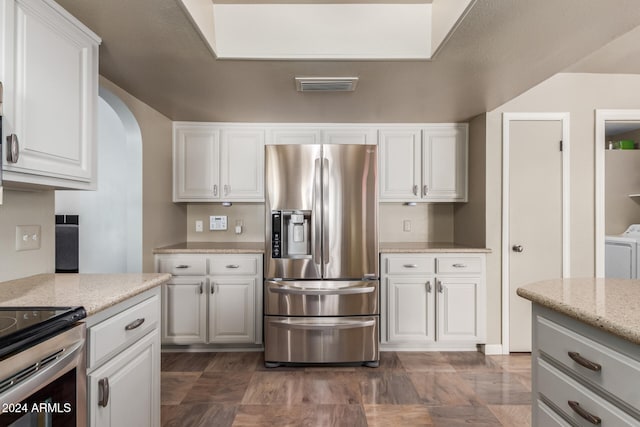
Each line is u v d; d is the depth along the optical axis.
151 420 1.53
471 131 3.27
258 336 2.95
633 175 4.12
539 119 3.00
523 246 3.02
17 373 0.82
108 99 2.35
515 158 3.01
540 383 1.23
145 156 2.72
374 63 1.99
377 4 1.91
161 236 3.02
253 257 2.95
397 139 3.34
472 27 1.60
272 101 2.69
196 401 2.22
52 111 1.37
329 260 2.69
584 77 3.01
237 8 1.90
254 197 3.32
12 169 1.19
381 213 3.64
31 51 1.26
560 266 3.01
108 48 1.81
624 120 3.01
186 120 3.23
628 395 0.87
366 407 2.15
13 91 1.18
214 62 1.98
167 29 1.63
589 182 3.01
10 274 1.54
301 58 1.92
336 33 1.91
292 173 2.69
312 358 2.69
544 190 3.01
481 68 2.07
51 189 1.63
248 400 2.23
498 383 2.48
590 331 1.01
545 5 1.43
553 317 1.17
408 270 2.98
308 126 3.32
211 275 2.93
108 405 1.20
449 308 2.98
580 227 3.01
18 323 0.94
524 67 2.05
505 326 3.02
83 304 1.15
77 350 1.04
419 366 2.76
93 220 2.98
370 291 2.69
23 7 1.22
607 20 1.54
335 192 2.69
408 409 2.13
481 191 3.08
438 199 3.32
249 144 3.32
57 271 2.97
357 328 2.70
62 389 0.98
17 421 0.82
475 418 2.04
